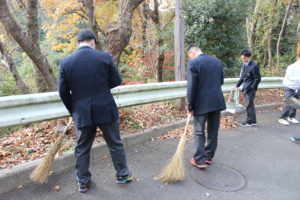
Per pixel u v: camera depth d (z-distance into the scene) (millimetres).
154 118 5188
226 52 7816
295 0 11047
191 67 3176
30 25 5305
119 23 4895
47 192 2766
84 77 2553
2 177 2697
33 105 3123
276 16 10648
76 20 11031
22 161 3104
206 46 7602
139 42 9758
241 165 3561
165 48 7703
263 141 4547
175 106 5949
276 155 3928
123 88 4047
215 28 7367
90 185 2932
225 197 2758
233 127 5371
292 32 11695
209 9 6953
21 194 2713
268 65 11242
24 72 9219
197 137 3363
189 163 3588
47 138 3793
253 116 5383
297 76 5090
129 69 9586
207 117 3434
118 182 2973
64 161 3254
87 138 2756
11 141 3652
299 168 3496
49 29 10922
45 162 2812
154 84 4617
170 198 2721
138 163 3541
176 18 5348
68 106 2729
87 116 2584
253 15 10883
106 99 2670
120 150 2889
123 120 4699
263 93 8562
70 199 2654
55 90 4730
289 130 5223
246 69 5195
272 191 2896
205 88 3225
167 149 4055
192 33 7320
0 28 6809
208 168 3445
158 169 3377
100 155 3664
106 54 2699
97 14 9852
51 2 9383
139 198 2709
